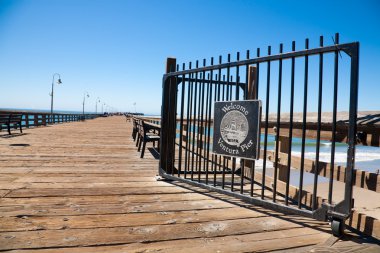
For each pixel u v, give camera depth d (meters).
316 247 2.20
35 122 17.91
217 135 3.61
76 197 3.37
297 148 30.89
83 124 23.89
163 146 4.44
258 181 4.51
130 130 17.56
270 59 3.04
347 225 2.68
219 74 3.65
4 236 2.25
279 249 2.18
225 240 2.33
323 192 10.04
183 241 2.29
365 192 10.79
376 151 37.12
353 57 2.41
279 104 3.04
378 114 2.61
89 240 2.23
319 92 2.65
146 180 4.41
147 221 2.69
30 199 3.22
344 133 2.78
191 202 3.36
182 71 4.11
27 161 5.74
